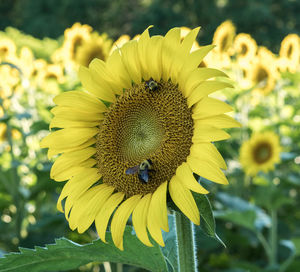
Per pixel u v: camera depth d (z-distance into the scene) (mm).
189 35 2451
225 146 6785
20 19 40375
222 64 6938
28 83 7242
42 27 36469
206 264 6168
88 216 2541
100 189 2654
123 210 2426
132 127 2758
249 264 5594
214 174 2188
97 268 5480
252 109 8195
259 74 7586
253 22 31172
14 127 6922
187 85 2387
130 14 38219
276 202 6145
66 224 5375
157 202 2260
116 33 37812
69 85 7441
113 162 2695
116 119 2785
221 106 2207
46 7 37750
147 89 2670
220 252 6449
